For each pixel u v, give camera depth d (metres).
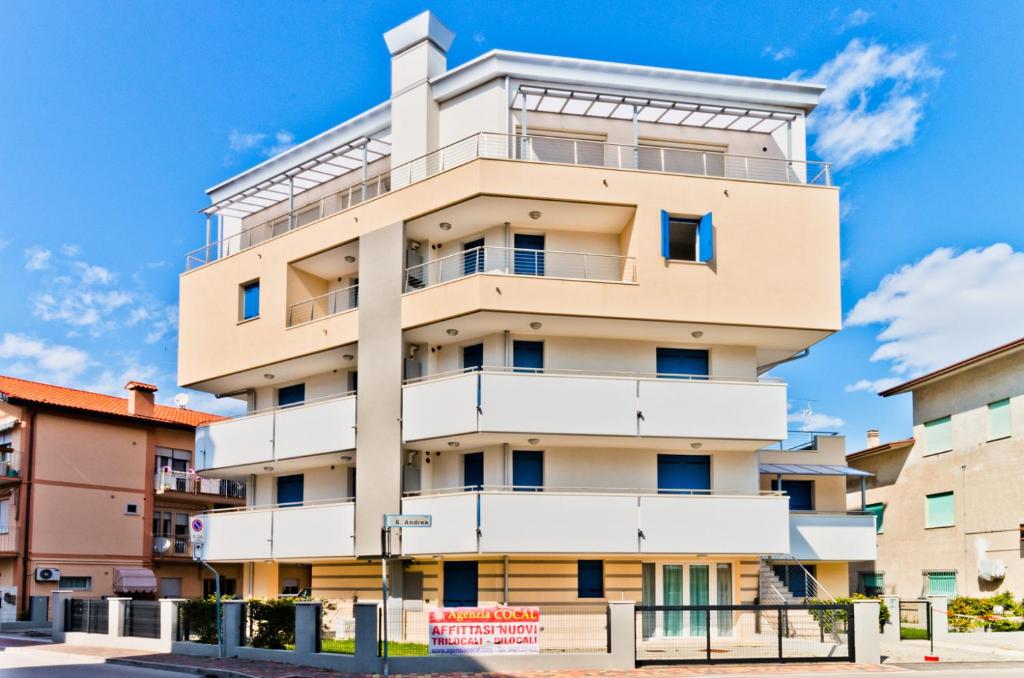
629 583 28.00
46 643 29.73
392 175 30.27
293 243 31.47
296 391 33.81
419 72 30.31
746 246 27.81
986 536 36.28
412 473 28.38
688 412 27.19
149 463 44.28
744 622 23.98
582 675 20.56
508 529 25.81
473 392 26.41
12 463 39.72
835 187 28.67
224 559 31.50
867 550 30.42
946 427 39.31
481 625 21.39
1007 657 24.53
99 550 41.50
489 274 26.64
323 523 28.97
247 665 22.23
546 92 28.64
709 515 26.84
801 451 35.50
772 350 30.61
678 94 28.97
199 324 34.12
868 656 22.88
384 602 20.75
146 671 22.27
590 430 26.64
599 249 29.62
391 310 28.45
